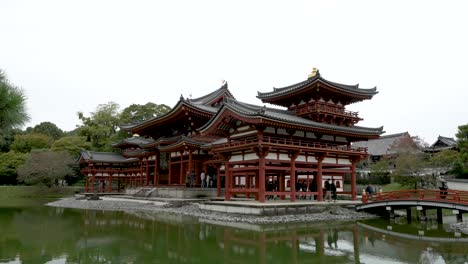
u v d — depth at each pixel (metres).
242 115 29.67
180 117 48.16
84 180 82.69
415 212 37.06
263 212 27.16
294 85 42.56
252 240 20.09
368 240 20.36
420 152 54.28
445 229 24.83
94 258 15.86
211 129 33.62
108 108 95.25
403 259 15.85
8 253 16.81
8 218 31.06
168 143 48.78
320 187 32.81
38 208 42.06
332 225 26.12
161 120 51.59
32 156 70.06
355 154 35.91
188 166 43.53
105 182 75.75
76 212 36.66
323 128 32.94
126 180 70.50
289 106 43.38
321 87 38.78
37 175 68.31
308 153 32.69
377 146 75.94
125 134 88.06
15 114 10.84
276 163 31.78
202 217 30.44
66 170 71.19
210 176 44.81
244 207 28.34
